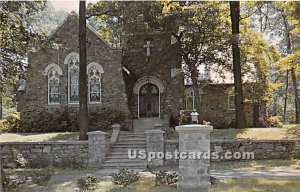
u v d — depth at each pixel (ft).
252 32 85.25
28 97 88.28
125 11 75.77
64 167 58.39
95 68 88.69
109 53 88.53
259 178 42.09
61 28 88.99
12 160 59.88
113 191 36.88
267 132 69.05
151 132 58.23
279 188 36.22
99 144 58.85
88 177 40.24
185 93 98.17
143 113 92.07
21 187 40.37
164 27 79.87
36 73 88.69
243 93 86.94
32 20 61.46
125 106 86.48
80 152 59.72
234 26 81.41
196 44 79.61
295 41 100.48
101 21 90.58
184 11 75.51
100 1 77.56
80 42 68.03
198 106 80.79
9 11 56.39
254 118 95.04
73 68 88.89
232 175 45.09
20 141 63.16
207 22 75.51
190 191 35.76
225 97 98.94
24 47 59.88
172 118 88.99
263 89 88.79
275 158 60.18
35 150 60.54
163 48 88.69
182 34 79.92
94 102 87.86
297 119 117.19
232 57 84.02
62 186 40.42
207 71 92.89
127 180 40.40
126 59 93.15
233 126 96.37
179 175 37.70
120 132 73.36
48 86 88.58
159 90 91.40
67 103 87.92
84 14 68.64
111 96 87.35
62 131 83.15
